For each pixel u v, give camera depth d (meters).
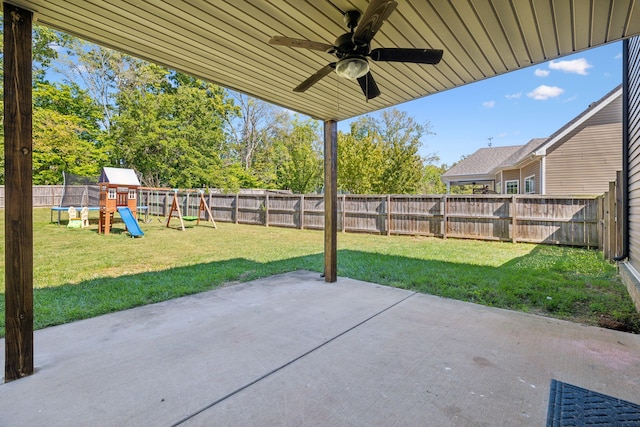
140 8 2.15
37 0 2.01
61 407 1.74
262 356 2.31
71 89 17.36
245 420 1.63
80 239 8.26
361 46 2.29
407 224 9.38
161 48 2.78
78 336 2.67
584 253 6.40
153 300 3.62
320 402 1.78
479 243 7.91
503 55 2.86
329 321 2.98
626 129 4.45
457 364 2.18
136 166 17.75
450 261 5.71
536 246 7.36
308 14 2.30
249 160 25.64
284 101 4.05
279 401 1.79
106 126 19.59
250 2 2.13
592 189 9.98
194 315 3.15
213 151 18.64
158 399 1.81
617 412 1.67
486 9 2.21
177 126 17.78
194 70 3.24
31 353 2.08
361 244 7.83
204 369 2.13
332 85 3.52
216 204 13.75
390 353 2.35
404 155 14.41
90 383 1.97
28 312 2.07
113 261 5.72
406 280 4.43
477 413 1.67
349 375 2.05
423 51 2.32
